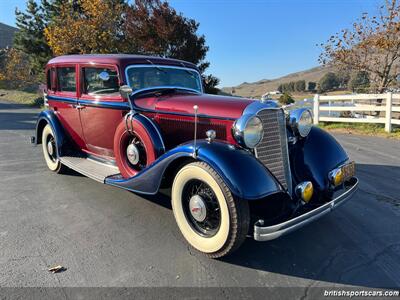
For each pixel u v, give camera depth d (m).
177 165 3.44
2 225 3.79
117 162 4.29
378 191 4.89
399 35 12.00
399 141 8.84
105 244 3.39
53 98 5.57
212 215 3.11
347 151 7.57
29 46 28.27
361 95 10.63
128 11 20.27
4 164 6.41
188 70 5.05
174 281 2.80
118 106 4.37
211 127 3.63
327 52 13.55
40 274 2.87
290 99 4.61
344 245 3.40
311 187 3.31
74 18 21.64
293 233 3.65
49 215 4.07
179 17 20.06
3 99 27.94
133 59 4.49
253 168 2.95
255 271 2.97
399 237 3.56
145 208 4.28
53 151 5.70
